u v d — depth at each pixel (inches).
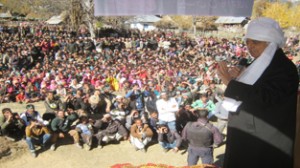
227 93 61.1
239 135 63.6
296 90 59.4
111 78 621.9
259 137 61.1
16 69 702.5
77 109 425.1
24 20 1723.7
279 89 56.1
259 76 58.9
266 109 59.8
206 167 87.4
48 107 391.5
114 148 370.0
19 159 336.8
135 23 1785.2
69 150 359.6
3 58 729.6
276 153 60.7
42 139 350.0
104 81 597.9
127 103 422.0
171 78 642.2
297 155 72.7
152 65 779.4
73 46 904.3
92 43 960.3
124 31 1379.2
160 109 368.2
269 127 60.0
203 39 1334.9
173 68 743.1
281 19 1589.6
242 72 64.6
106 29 1331.2
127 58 886.4
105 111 454.9
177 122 375.2
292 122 60.5
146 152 363.6
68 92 489.4
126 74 651.5
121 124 379.9
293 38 1430.9
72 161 339.0
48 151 354.3
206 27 1844.2
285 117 59.3
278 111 59.1
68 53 872.3
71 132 364.5
